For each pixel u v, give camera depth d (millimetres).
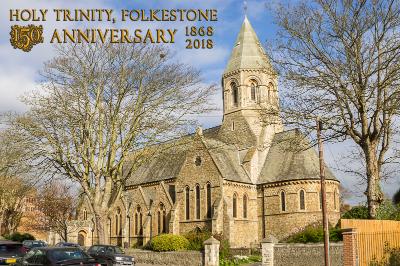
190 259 34594
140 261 38406
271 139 57125
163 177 59250
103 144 35875
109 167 35562
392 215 27141
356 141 28609
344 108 28359
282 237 49750
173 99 35938
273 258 28750
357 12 27719
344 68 27656
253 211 52594
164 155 38344
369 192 27703
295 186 49875
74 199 73000
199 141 52000
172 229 51781
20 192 43531
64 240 69188
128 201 60750
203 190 50594
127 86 35281
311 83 28203
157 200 56438
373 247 22688
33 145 33438
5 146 48344
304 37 28938
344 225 22422
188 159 53000
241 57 61219
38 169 34281
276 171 52969
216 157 51062
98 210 35156
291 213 49500
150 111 35688
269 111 31266
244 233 50625
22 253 24266
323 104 28312
